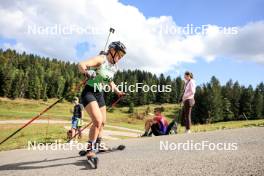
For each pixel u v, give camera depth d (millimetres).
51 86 155500
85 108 5156
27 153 7762
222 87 118688
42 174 4762
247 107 111750
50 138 14195
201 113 99500
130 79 131250
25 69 167250
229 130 8414
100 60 5262
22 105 122188
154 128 9938
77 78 165250
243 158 4602
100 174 4496
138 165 4801
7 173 5055
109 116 94438
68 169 4930
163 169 4441
